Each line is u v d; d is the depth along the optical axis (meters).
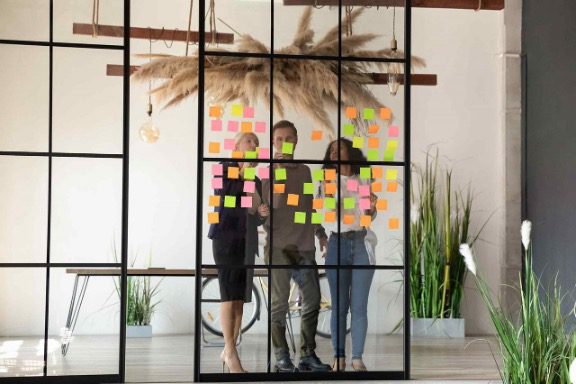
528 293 4.75
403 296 6.21
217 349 6.08
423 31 10.05
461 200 10.00
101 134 6.16
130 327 9.61
